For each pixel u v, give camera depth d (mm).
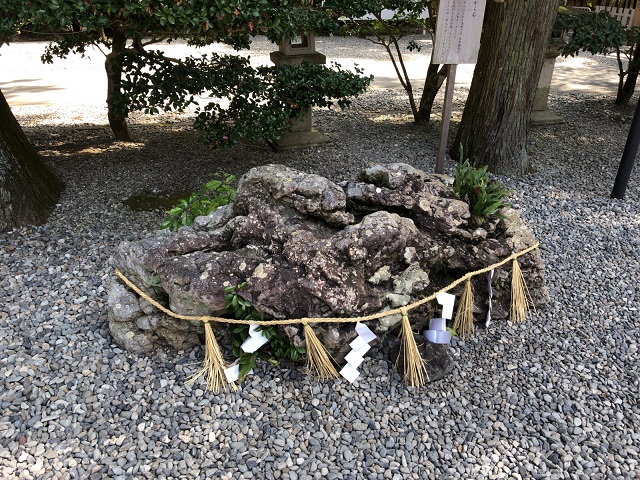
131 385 2273
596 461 2047
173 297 2234
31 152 3924
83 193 4117
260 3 2875
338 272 2168
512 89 4555
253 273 2172
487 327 2727
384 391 2303
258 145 5332
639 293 3090
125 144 5301
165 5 2641
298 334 2205
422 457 2029
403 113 6719
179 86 3807
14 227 3516
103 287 2908
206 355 2293
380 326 2279
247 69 4227
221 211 2570
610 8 8984
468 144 4934
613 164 5141
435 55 3303
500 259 2609
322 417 2168
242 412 2180
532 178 4762
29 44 10719
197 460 1979
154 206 3977
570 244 3613
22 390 2213
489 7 4520
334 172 4754
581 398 2330
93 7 2555
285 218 2377
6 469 1899
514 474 1979
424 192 2584
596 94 7785
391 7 5629
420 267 2408
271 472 1946
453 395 2322
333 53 10422
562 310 2908
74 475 1896
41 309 2721
